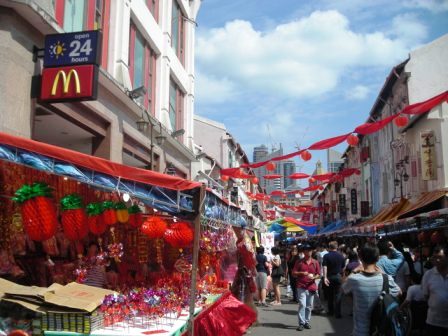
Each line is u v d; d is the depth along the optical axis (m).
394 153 25.56
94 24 12.48
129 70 15.22
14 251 6.46
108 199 7.25
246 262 11.70
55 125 11.43
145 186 5.30
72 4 11.26
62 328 4.93
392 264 9.49
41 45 9.17
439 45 22.58
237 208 10.89
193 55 24.06
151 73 17.89
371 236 21.92
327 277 13.17
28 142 4.17
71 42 8.88
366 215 32.31
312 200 81.19
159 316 5.91
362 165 36.53
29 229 4.70
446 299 6.62
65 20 10.86
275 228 28.95
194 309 6.16
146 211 8.60
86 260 7.30
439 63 22.47
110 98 12.86
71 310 4.94
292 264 17.20
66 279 7.03
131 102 13.80
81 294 5.27
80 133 12.31
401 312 5.36
